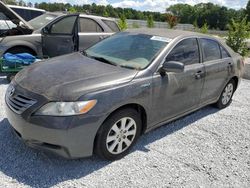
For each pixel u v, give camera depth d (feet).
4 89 19.70
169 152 12.95
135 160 12.05
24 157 11.50
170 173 11.39
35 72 12.01
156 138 14.14
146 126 12.91
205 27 75.10
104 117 10.69
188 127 15.83
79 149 10.52
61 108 10.03
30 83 11.16
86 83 10.82
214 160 12.65
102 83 10.97
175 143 13.84
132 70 12.31
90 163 11.48
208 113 18.24
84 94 10.35
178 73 13.66
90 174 10.84
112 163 11.68
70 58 13.84
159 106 13.08
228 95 19.24
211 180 11.23
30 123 10.28
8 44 22.35
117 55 13.79
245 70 33.45
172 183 10.80
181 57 14.26
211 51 16.69
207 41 16.51
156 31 15.44
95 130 10.63
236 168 12.19
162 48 13.58
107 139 11.22
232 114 18.40
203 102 16.57
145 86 12.01
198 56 15.48
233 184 11.11
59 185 10.08
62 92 10.31
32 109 10.29
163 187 10.52
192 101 15.35
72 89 10.43
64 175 10.64
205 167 12.03
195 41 15.52
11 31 23.70
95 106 10.43
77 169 11.04
